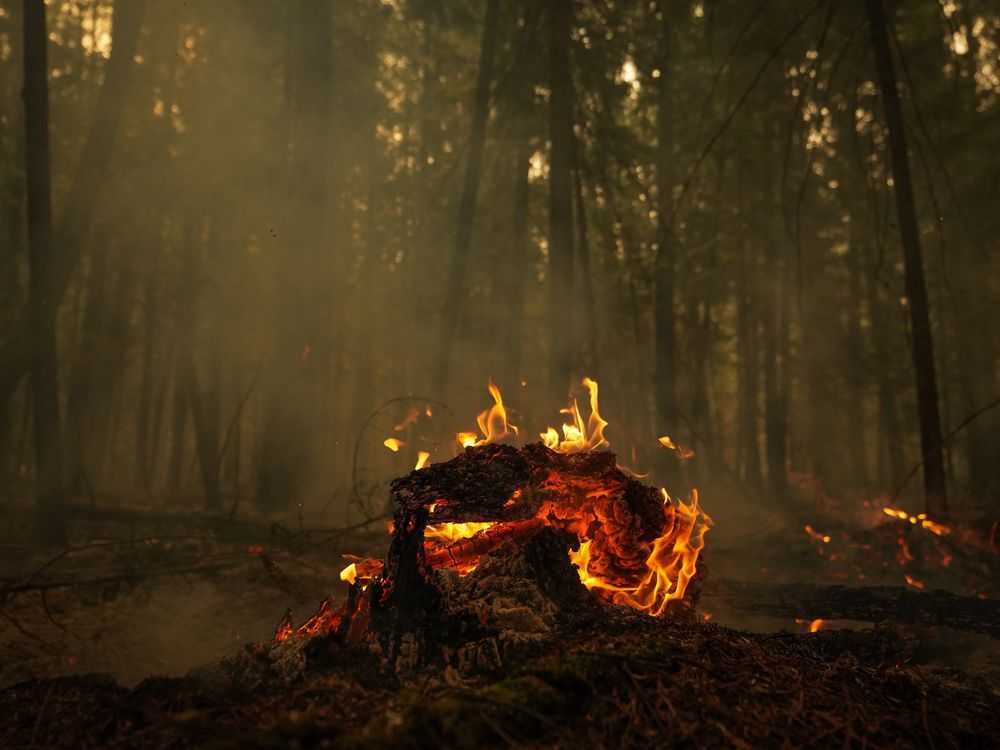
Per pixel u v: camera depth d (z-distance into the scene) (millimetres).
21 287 16062
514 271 13602
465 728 2010
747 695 2398
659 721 2164
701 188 17859
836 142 17578
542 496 3189
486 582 2957
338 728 2068
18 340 9047
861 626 4973
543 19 12859
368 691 2395
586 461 3393
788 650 3043
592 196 14961
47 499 8219
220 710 2312
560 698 2168
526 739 2023
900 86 15773
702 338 19156
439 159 18281
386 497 9781
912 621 4270
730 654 2721
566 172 11367
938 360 20297
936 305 19750
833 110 16234
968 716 2672
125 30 9156
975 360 18406
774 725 2262
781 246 18469
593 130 13688
